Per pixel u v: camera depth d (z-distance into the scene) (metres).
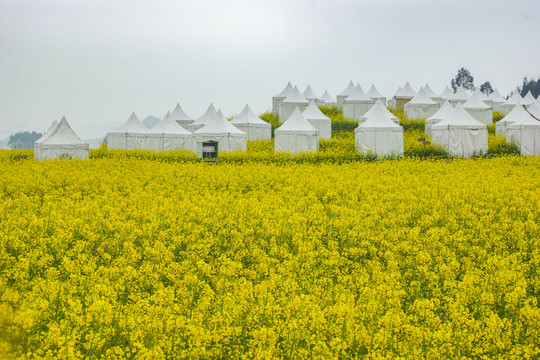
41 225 11.34
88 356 5.33
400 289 7.87
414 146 38.53
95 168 26.12
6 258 8.84
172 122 44.47
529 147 37.47
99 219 12.14
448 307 6.89
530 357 5.67
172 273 8.60
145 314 6.31
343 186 20.67
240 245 10.59
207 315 6.45
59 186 20.50
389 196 17.70
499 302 7.38
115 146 42.56
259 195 19.03
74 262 8.59
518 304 7.05
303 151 36.22
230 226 12.39
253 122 47.44
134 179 22.08
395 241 11.27
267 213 13.93
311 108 48.12
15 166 26.27
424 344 5.77
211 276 8.64
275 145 38.59
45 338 5.27
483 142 37.34
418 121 54.25
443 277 8.68
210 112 57.09
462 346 5.69
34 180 20.17
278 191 20.66
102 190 19.58
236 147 40.44
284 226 12.13
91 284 7.59
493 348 5.74
